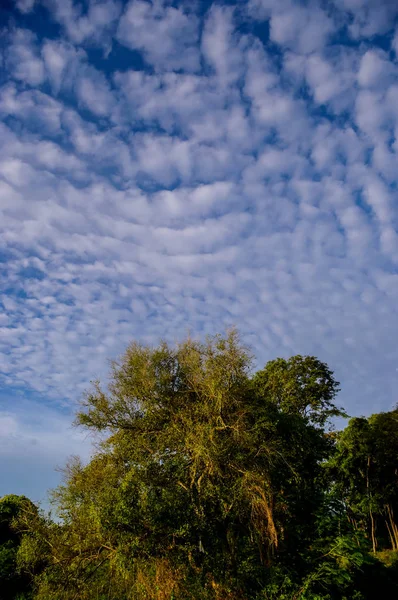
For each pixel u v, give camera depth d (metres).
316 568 16.31
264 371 33.03
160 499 16.12
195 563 15.90
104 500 16.05
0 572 18.94
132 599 16.03
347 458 32.88
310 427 23.03
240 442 17.03
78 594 16.33
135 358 19.61
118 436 18.53
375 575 18.86
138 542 15.32
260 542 16.22
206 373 18.80
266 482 16.56
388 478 33.41
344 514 20.09
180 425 17.92
